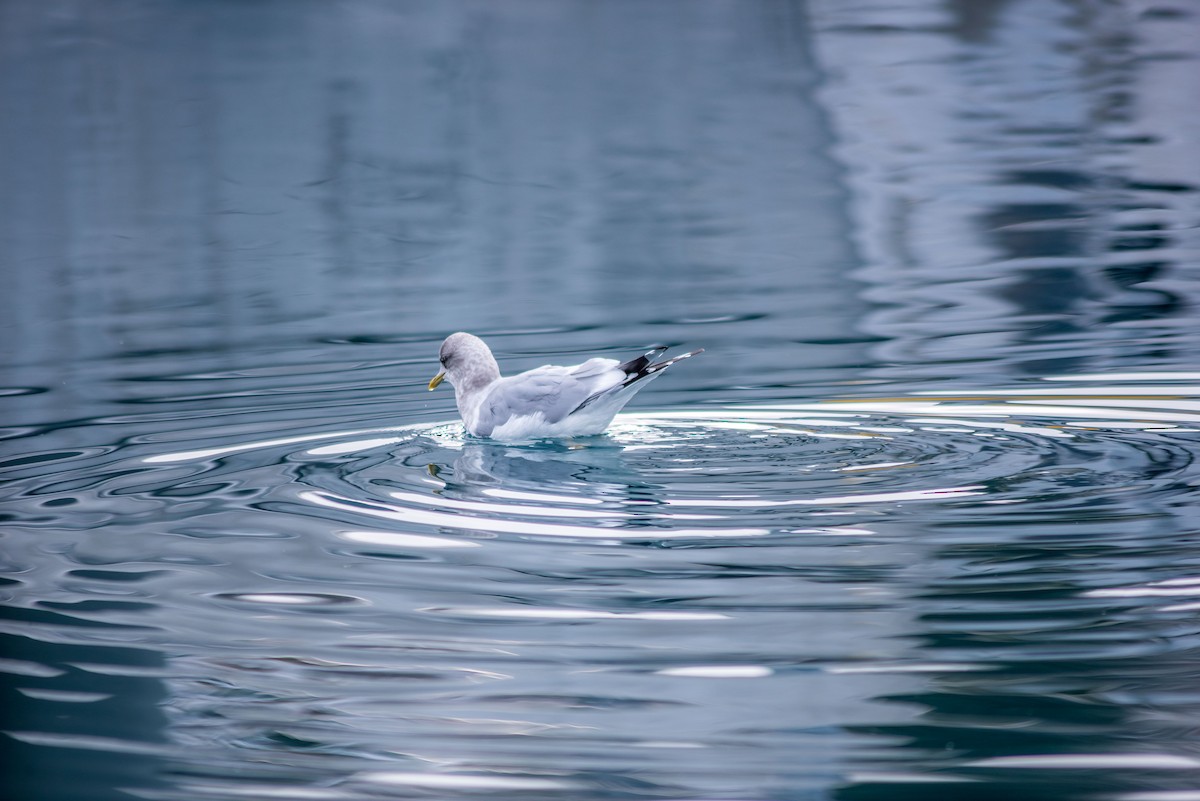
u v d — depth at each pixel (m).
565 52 41.34
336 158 32.22
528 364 16.53
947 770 6.79
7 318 20.62
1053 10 42.41
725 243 23.62
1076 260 20.64
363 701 7.73
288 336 18.84
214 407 14.90
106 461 12.74
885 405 13.60
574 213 26.64
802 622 8.50
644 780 6.82
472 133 34.00
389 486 11.65
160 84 38.88
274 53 41.84
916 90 35.41
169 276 23.20
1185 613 8.35
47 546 10.36
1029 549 9.43
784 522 10.23
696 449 12.44
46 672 8.19
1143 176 26.47
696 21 44.19
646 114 34.94
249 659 8.30
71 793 6.83
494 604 8.98
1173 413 12.72
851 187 27.17
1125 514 10.00
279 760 7.14
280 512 11.02
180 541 10.38
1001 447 11.91
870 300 19.14
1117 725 7.15
